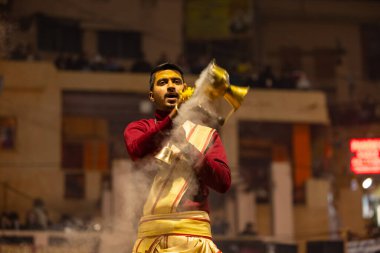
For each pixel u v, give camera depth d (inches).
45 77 1286.9
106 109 1339.8
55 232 987.3
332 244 962.1
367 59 1707.7
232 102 176.9
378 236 950.4
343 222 1279.5
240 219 1227.9
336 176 1370.6
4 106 1263.5
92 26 1534.2
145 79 1343.5
